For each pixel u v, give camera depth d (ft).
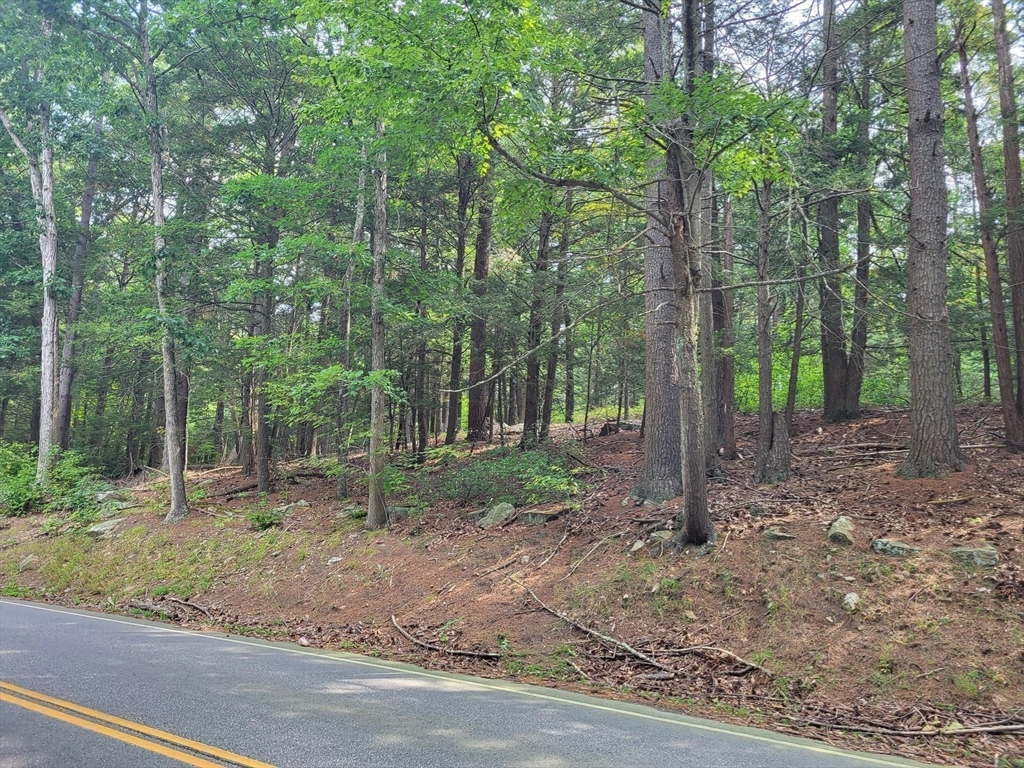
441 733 15.88
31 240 69.77
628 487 38.99
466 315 45.32
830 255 45.47
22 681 19.61
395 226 56.29
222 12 46.98
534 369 52.80
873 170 44.14
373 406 42.04
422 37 26.50
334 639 29.50
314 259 46.16
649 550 29.99
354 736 15.38
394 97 27.37
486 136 25.48
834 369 52.34
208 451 88.38
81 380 78.74
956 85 45.11
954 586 22.98
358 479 49.96
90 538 49.70
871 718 19.06
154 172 50.78
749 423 59.93
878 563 25.07
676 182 27.76
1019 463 31.83
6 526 57.00
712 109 23.99
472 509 41.37
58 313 77.87
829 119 45.14
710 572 27.22
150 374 72.08
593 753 14.89
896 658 21.16
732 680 22.30
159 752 14.03
